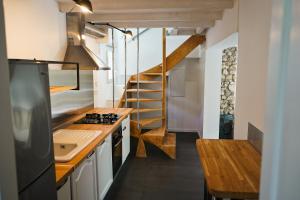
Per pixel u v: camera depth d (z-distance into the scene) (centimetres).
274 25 58
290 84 50
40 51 254
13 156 68
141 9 267
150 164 381
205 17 313
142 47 600
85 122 302
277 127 56
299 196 47
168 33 503
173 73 577
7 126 64
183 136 548
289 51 51
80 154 191
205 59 469
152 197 286
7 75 64
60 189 157
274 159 58
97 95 453
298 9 47
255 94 187
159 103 589
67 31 316
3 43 62
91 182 222
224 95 541
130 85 522
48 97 119
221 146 178
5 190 63
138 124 415
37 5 247
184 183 319
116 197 285
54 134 246
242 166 141
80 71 347
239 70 236
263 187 64
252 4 196
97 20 328
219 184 119
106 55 520
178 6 259
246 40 214
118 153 325
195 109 584
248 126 203
